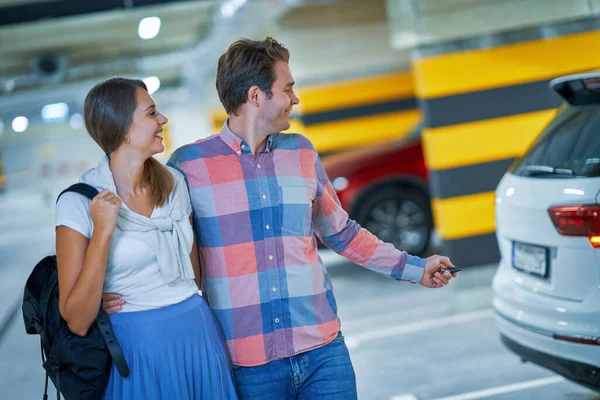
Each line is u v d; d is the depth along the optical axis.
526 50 6.28
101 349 2.24
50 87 13.05
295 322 2.46
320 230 2.67
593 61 6.27
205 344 2.36
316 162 2.58
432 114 6.33
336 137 13.91
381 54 12.92
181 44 12.90
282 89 2.45
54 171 38.03
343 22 11.47
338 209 2.62
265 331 2.45
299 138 2.57
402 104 13.95
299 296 2.46
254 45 2.45
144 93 2.35
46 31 10.16
